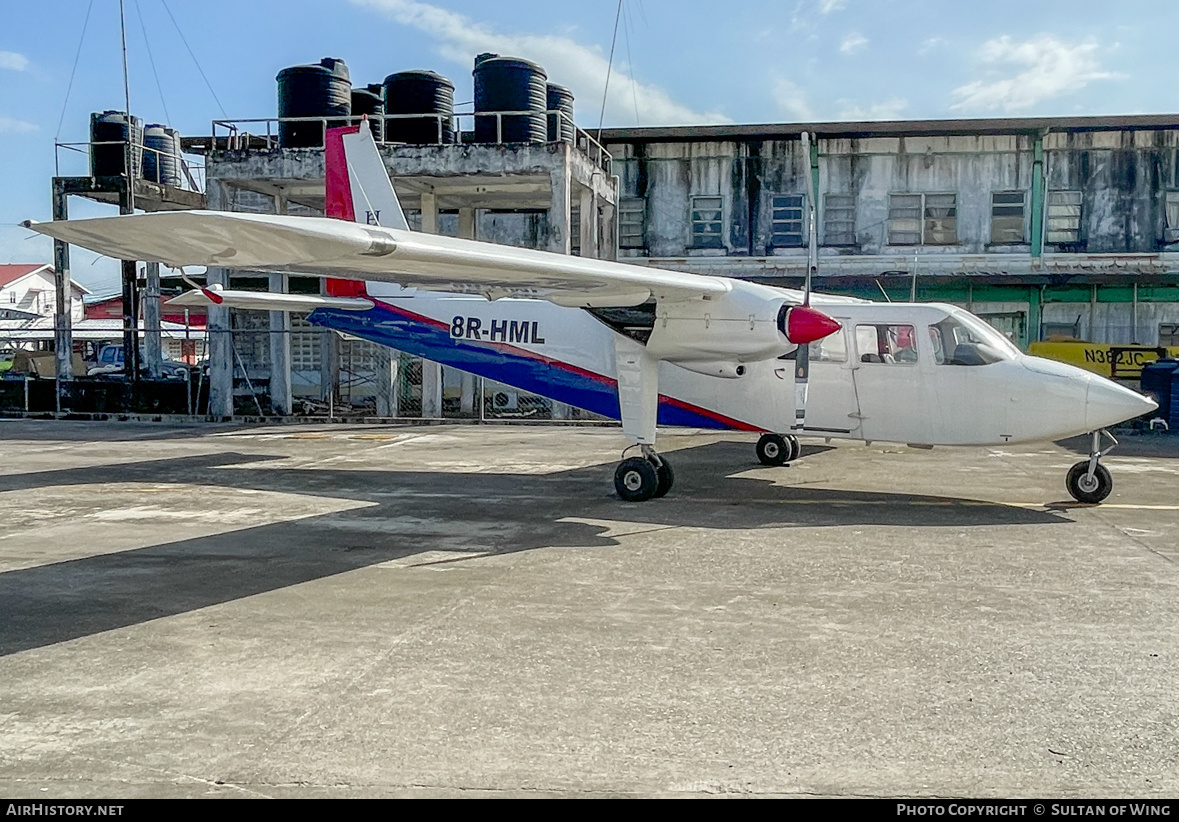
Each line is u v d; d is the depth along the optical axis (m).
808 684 5.00
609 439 18.05
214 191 20.30
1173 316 23.89
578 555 8.17
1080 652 5.53
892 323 11.26
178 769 4.01
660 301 10.85
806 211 24.77
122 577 7.43
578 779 3.91
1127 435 18.89
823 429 11.70
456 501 11.09
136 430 19.97
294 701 4.79
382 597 6.80
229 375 21.80
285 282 22.08
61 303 23.02
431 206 21.12
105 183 22.69
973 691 4.90
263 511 10.45
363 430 19.97
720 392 12.17
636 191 25.34
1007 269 24.30
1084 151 23.95
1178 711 4.64
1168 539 8.76
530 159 18.75
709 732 4.39
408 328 13.87
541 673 5.19
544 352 12.92
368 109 21.41
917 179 24.44
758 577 7.36
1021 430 10.61
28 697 4.85
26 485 12.35
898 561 7.89
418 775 3.95
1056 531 9.16
